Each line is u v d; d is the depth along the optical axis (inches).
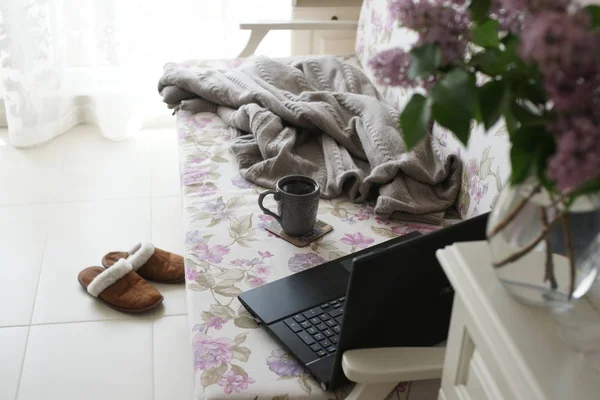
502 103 25.2
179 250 87.7
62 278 80.7
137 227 91.8
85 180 101.7
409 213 63.3
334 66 86.7
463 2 27.1
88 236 89.0
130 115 112.3
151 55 110.3
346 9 105.0
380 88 87.0
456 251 33.5
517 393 27.2
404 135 26.5
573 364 27.8
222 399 43.2
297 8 104.1
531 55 23.1
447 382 35.8
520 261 29.0
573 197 25.8
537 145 26.1
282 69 84.3
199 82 82.6
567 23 21.5
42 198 96.5
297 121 73.0
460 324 33.2
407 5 26.5
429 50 26.3
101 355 69.9
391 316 40.9
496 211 29.8
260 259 56.6
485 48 27.5
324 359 45.1
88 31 106.3
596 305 32.8
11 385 65.9
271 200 65.6
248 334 48.6
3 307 75.5
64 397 65.1
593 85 23.0
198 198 65.4
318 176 68.4
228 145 75.5
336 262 55.0
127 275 76.8
